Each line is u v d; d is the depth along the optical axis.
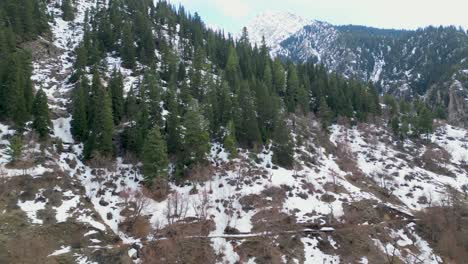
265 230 78.38
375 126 145.50
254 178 94.25
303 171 102.62
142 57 143.38
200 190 88.81
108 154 90.75
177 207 82.38
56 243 66.50
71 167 86.81
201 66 145.88
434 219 84.56
